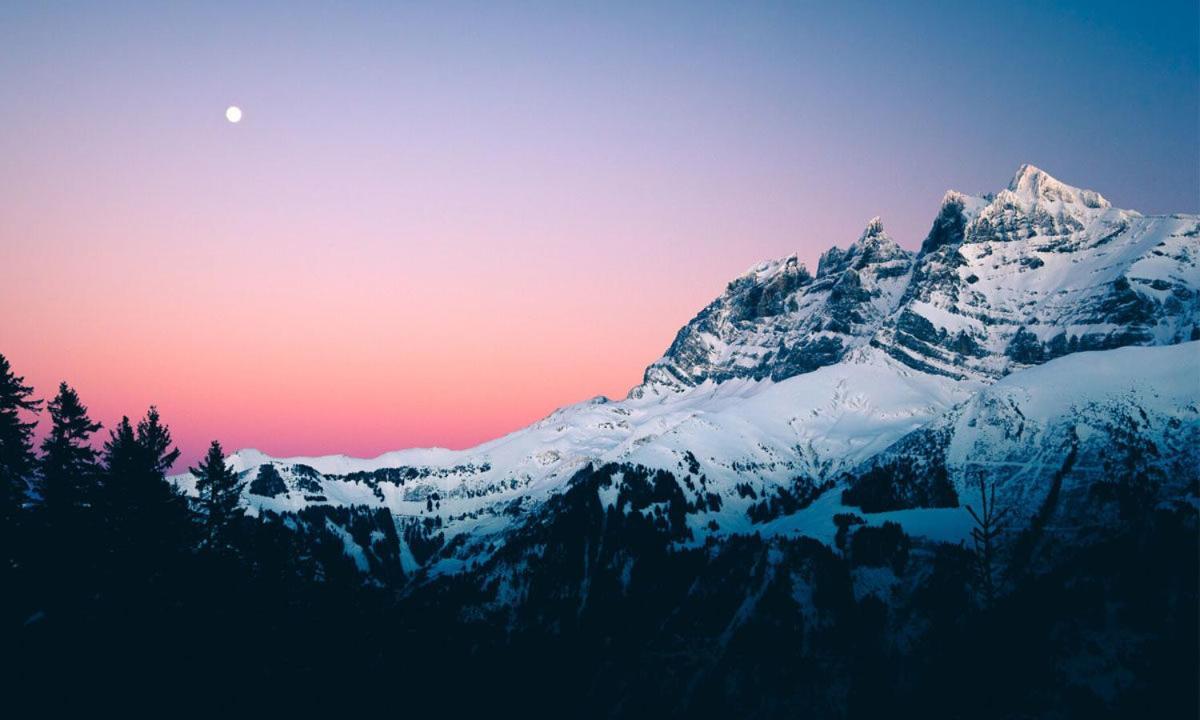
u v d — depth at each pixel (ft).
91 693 174.29
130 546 206.69
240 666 212.02
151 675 187.11
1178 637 208.54
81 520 201.67
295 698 221.87
